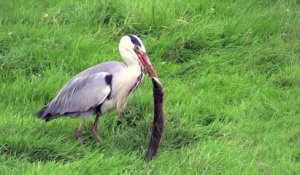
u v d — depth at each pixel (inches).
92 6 647.1
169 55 612.7
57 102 494.0
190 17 650.8
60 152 476.1
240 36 635.5
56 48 597.3
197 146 491.5
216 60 608.1
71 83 498.0
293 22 660.1
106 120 521.0
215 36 631.2
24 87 545.6
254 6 682.2
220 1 679.1
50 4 656.4
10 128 489.7
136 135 502.3
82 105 491.5
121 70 495.8
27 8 646.5
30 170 450.3
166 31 631.8
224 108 550.9
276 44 631.8
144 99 538.9
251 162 469.1
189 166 464.1
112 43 619.5
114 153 481.7
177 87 569.6
